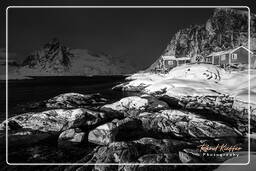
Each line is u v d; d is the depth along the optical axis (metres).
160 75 53.44
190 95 32.56
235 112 27.23
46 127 22.81
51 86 73.00
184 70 48.06
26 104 37.16
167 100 33.34
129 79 77.19
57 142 20.14
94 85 72.94
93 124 23.59
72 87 67.31
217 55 54.72
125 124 22.28
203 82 39.97
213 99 30.89
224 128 21.06
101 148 15.34
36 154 17.89
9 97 46.94
